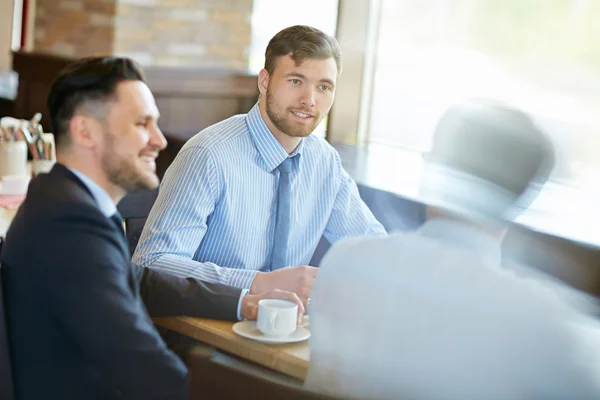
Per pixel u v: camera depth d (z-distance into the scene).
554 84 3.46
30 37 6.59
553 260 2.72
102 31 6.01
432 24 3.89
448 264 1.37
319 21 4.94
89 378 1.55
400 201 2.93
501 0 3.61
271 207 2.32
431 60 3.92
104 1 5.98
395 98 4.09
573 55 3.38
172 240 2.14
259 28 6.42
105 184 1.64
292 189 2.36
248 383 1.49
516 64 3.58
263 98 2.28
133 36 6.03
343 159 3.71
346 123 4.26
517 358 1.30
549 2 3.45
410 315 1.37
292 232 2.39
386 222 2.95
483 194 1.38
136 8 6.00
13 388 1.55
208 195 2.21
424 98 3.96
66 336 1.55
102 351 1.54
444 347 1.35
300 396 1.43
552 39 3.45
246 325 1.89
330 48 2.23
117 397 1.57
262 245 2.33
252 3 6.46
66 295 1.52
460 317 1.33
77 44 6.21
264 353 1.76
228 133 2.28
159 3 6.08
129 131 1.62
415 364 1.37
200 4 6.23
